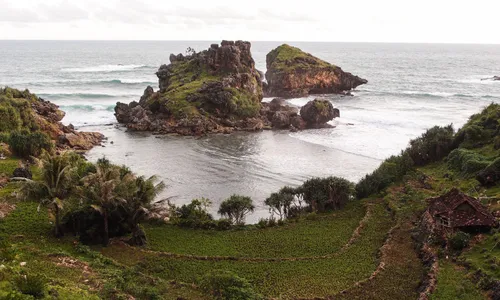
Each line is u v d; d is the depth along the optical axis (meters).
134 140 106.94
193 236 50.84
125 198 45.62
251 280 39.25
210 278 36.28
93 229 45.56
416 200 58.12
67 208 46.19
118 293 33.16
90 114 137.75
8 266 32.47
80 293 30.92
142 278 37.72
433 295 35.56
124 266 40.69
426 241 45.62
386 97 170.38
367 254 45.44
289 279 39.69
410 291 37.56
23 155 75.94
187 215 56.09
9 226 46.50
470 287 35.94
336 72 188.50
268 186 74.38
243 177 79.00
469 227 45.47
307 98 173.38
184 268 41.53
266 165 86.31
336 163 87.19
